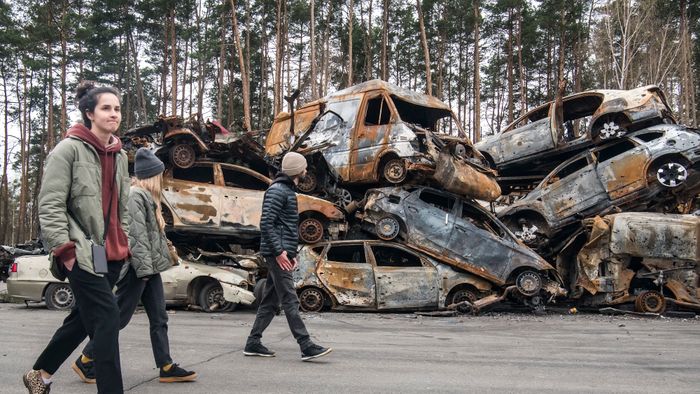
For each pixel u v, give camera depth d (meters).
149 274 4.32
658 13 35.09
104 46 38.47
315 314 11.20
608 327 9.55
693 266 11.76
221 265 12.66
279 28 31.34
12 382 4.32
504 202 16.02
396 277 11.73
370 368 5.05
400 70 42.94
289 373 4.73
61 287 10.96
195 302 11.25
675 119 14.03
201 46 33.59
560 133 14.55
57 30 32.34
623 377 4.87
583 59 40.62
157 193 4.55
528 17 35.81
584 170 13.61
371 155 12.82
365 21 38.88
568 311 12.70
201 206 12.73
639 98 13.73
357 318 10.59
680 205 13.47
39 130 50.03
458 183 12.05
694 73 43.06
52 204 3.20
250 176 14.24
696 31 39.31
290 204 5.37
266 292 5.51
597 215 13.16
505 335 8.19
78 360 4.30
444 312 11.40
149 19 36.16
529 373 4.99
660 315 11.59
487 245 12.06
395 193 12.34
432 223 12.12
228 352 5.80
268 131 15.27
